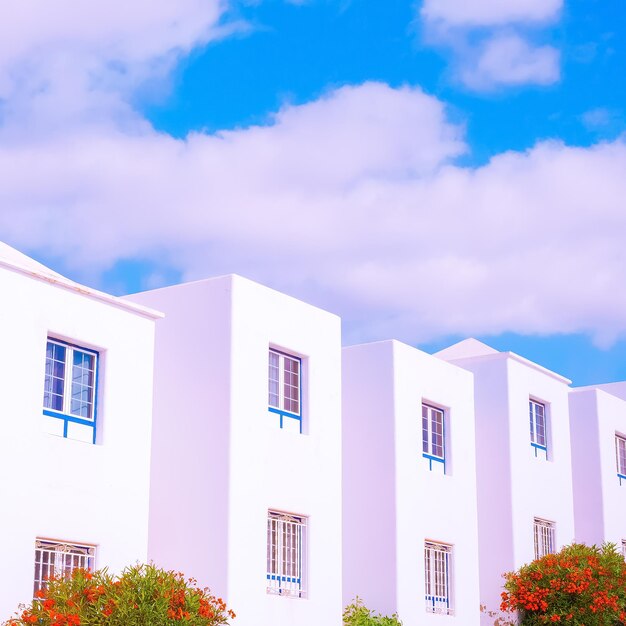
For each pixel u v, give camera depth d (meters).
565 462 27.61
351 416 22.91
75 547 15.84
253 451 18.42
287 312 19.70
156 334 19.19
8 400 15.08
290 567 19.08
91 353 16.61
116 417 16.62
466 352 28.83
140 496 16.78
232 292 18.52
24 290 15.52
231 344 18.33
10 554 14.79
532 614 22.61
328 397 20.39
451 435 24.08
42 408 15.57
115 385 16.69
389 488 22.09
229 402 18.11
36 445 15.37
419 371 23.39
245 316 18.70
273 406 19.34
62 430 15.93
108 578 14.52
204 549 17.81
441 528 23.16
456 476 23.92
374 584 21.83
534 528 26.14
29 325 15.51
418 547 22.41
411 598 21.91
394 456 22.19
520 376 26.31
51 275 15.91
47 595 14.29
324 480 19.94
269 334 19.19
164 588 14.58
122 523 16.41
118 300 16.84
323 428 20.14
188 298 18.97
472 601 23.61
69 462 15.80
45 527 15.29
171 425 18.64
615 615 22.17
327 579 19.61
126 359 16.94
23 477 15.12
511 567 24.84
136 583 14.58
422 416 23.61
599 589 22.30
